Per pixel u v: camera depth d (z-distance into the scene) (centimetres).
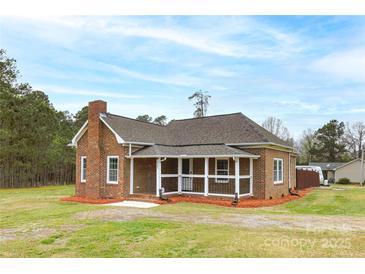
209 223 1003
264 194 1780
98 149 1850
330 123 6112
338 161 5956
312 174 3338
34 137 3044
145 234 837
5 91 2912
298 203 1795
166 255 658
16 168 3006
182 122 2425
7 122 2880
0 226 1002
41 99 3388
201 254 662
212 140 1994
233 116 2202
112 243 753
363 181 4709
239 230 885
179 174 1931
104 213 1221
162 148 1872
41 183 3288
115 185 1795
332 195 2323
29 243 767
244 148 1858
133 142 1792
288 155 2295
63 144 3497
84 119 4703
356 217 1187
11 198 1962
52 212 1286
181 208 1391
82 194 1959
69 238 809
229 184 1883
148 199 1683
